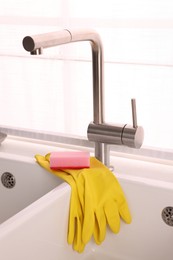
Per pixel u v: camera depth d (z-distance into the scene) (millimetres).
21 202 1151
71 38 903
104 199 999
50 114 1262
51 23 1176
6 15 1234
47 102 1254
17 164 1129
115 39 1104
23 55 1241
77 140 1229
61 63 1190
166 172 1083
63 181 1063
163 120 1108
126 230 1038
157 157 1127
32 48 795
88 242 1062
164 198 976
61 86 1216
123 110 1153
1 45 1271
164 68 1065
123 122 1163
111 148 1194
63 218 964
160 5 1027
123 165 1131
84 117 1213
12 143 1312
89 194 980
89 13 1116
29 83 1263
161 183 986
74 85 1197
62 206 954
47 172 1086
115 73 1132
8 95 1313
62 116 1245
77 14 1134
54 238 942
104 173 1021
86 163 1035
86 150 1241
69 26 1153
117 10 1079
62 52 1178
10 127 1332
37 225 880
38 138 1291
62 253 977
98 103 1038
